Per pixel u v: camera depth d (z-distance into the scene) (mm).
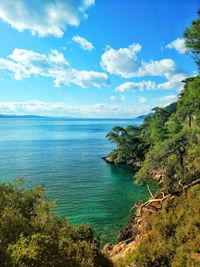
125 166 88812
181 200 28516
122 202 50688
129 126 106812
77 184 64750
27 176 72625
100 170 82125
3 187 21297
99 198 53281
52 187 61656
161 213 28188
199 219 22766
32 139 185250
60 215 43844
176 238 22266
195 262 17438
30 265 11891
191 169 32094
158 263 19906
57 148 136375
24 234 16078
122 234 34281
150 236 24922
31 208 20422
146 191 57656
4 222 16172
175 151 33531
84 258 15359
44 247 12742
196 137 32344
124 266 20875
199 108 36438
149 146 91062
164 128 85000
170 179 32281
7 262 11266
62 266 13102
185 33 23484
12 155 110000
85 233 20172
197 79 27609
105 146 147625
